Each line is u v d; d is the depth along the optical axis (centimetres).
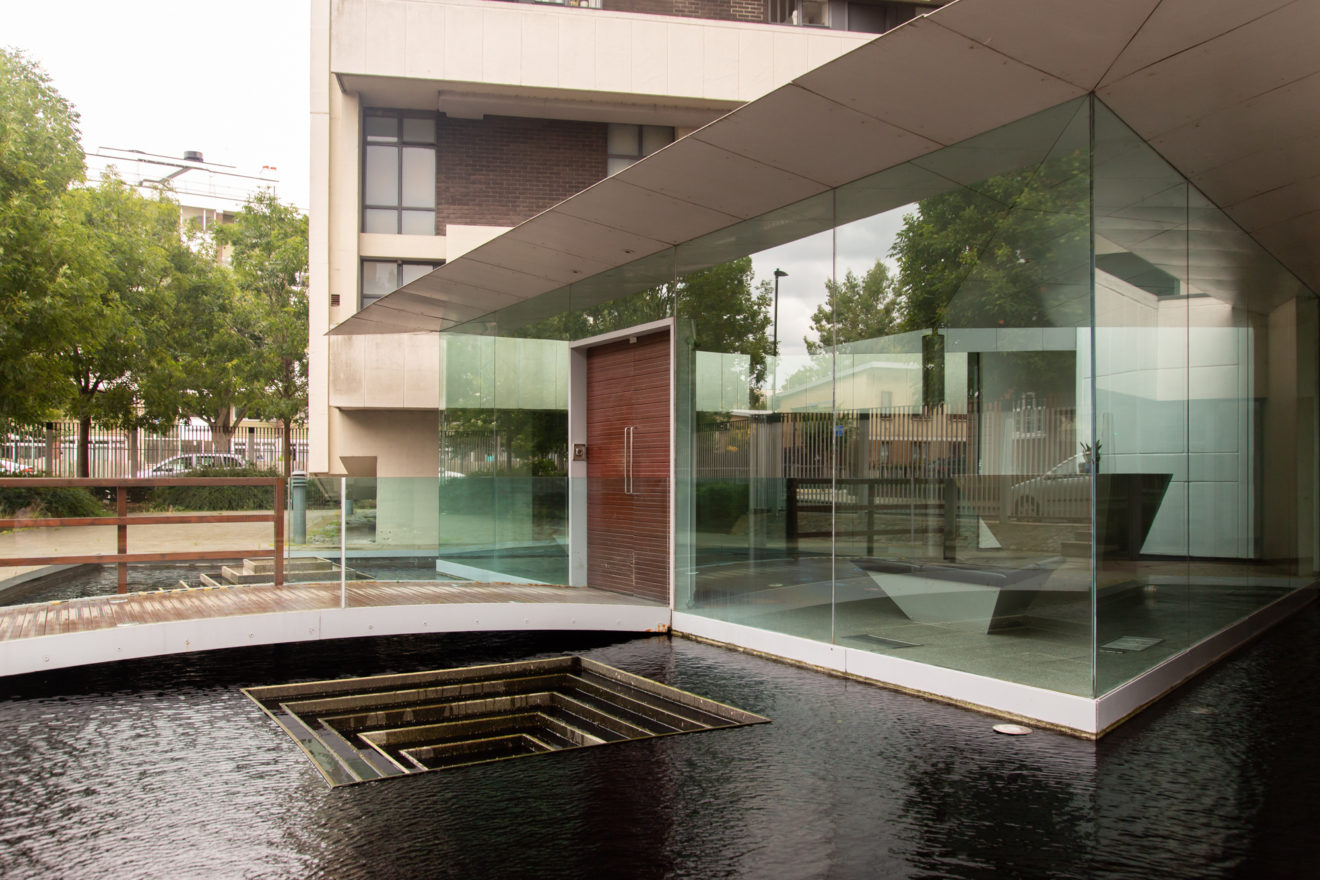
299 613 716
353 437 1656
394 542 857
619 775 409
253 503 799
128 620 670
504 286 990
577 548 944
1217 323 670
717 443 760
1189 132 532
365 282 1681
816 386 656
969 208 541
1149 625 536
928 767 412
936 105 495
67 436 2452
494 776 411
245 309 2905
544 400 1015
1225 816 346
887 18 1906
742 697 555
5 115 1725
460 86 1634
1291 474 869
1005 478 512
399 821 352
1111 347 488
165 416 2455
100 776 413
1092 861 305
